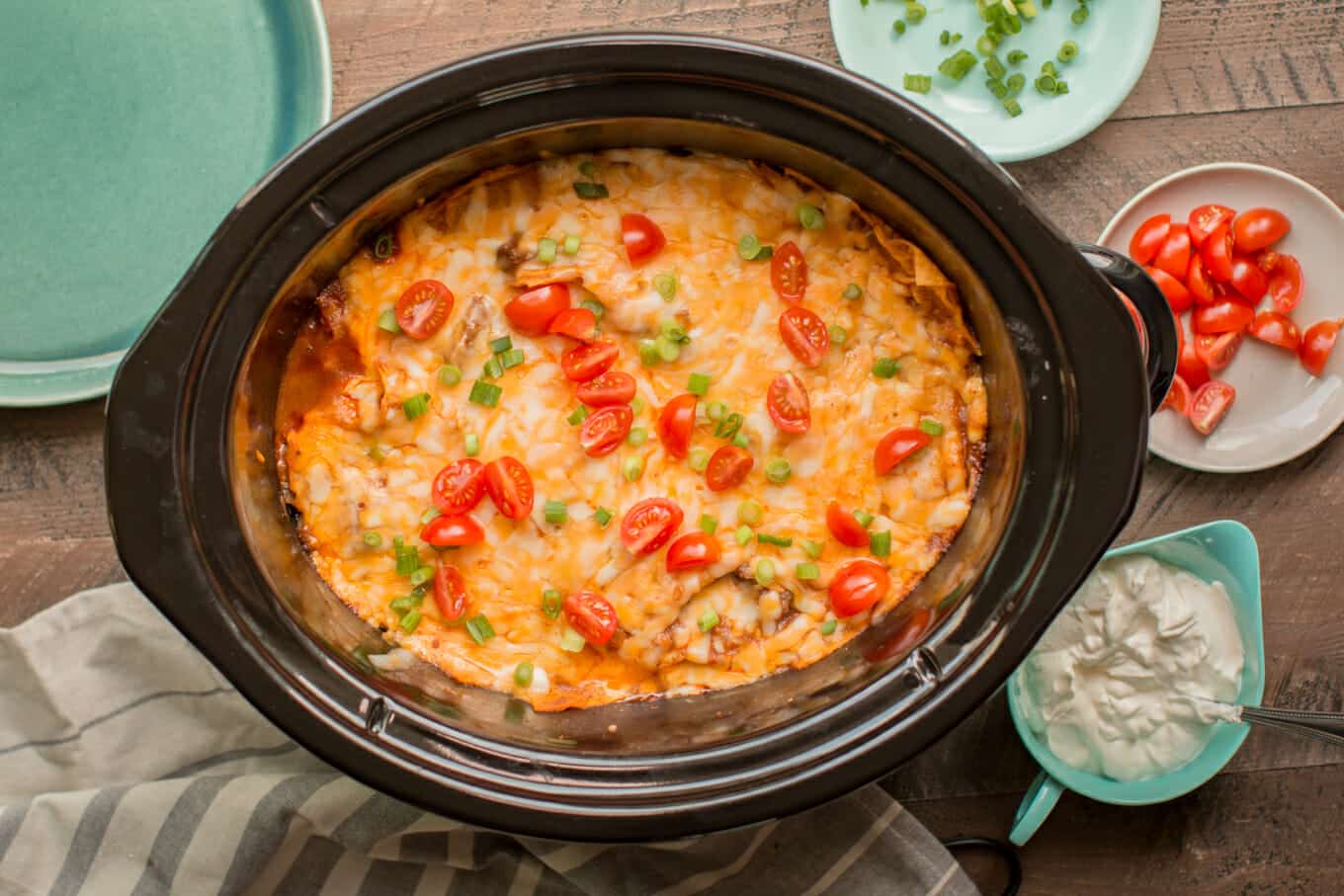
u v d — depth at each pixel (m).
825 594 0.73
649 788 0.67
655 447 0.72
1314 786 0.81
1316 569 0.81
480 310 0.71
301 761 0.79
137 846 0.75
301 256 0.66
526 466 0.71
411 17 0.79
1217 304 0.80
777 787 0.67
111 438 0.64
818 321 0.71
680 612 0.73
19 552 0.79
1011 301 0.66
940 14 0.80
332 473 0.72
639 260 0.71
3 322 0.78
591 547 0.72
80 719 0.77
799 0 0.79
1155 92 0.81
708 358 0.72
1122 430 0.65
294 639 0.67
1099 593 0.77
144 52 0.79
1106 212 0.81
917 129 0.64
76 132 0.79
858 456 0.72
